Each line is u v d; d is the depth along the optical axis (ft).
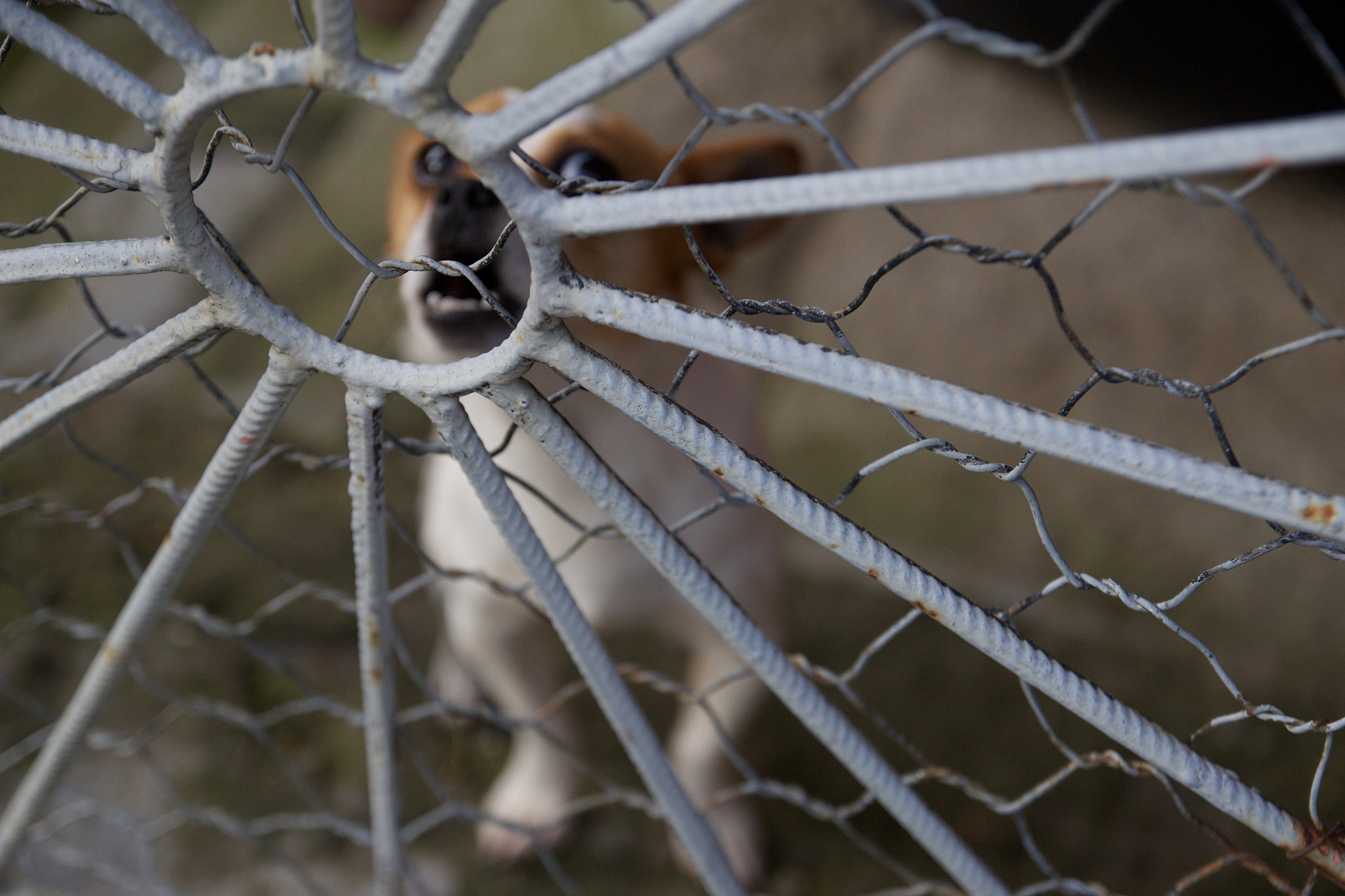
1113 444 2.46
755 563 8.05
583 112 7.29
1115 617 10.68
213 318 2.99
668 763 4.28
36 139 2.65
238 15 18.01
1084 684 3.16
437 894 8.32
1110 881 8.48
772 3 15.94
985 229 13.82
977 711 9.62
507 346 2.80
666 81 15.72
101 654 4.69
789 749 9.30
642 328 2.56
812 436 12.81
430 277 6.19
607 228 2.34
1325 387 12.09
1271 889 8.34
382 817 5.30
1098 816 8.80
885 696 9.76
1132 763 3.63
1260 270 12.90
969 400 2.50
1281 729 9.49
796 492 2.96
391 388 2.99
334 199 15.16
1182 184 2.01
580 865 8.52
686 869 8.45
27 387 3.95
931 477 12.13
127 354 3.23
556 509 3.61
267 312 2.95
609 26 17.03
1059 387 12.77
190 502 3.77
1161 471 2.44
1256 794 3.25
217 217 15.21
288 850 8.34
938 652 10.09
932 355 13.33
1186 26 14.65
